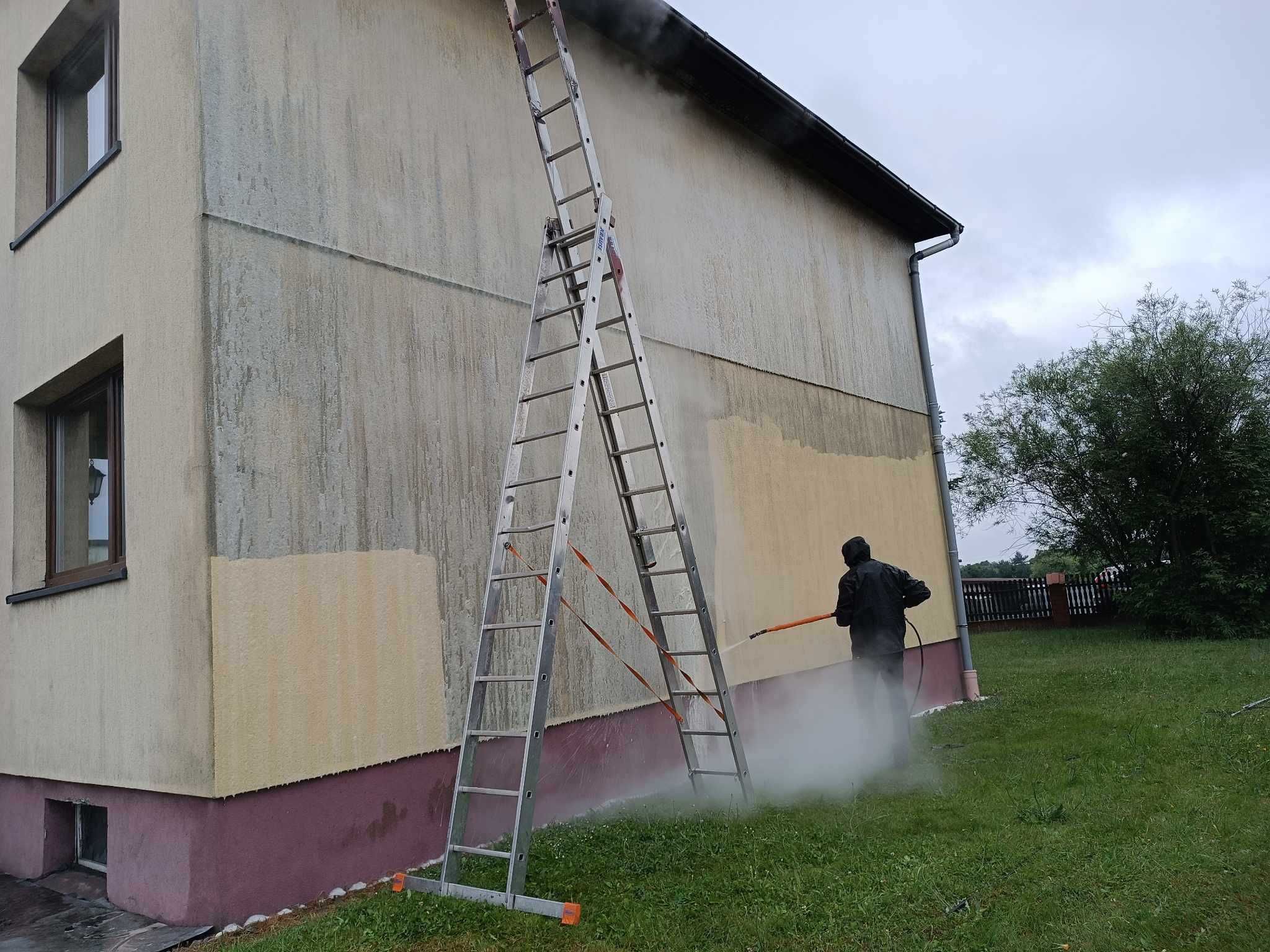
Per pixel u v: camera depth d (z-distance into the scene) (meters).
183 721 3.74
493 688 4.77
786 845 3.97
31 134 5.53
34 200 5.48
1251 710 6.14
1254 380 13.20
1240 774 4.54
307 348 4.22
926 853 3.75
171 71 4.17
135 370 4.20
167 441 3.95
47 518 5.21
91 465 5.00
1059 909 3.04
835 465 8.17
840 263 8.92
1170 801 4.16
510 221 5.42
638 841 4.22
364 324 4.49
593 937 3.07
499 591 4.07
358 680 4.17
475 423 4.95
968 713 7.65
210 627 3.66
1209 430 13.49
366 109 4.72
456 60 5.30
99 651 4.27
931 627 9.08
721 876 3.63
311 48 4.50
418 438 4.64
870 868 3.62
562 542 3.78
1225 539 13.60
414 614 4.46
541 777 4.93
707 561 6.48
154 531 3.98
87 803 4.36
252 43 4.25
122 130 4.49
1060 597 17.91
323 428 4.22
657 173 6.76
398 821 4.23
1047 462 16.31
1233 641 12.21
